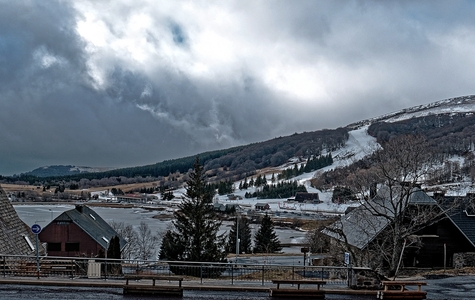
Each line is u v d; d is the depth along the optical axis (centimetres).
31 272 2125
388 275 2544
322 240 5000
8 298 1739
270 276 2856
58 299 1748
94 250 4578
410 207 3319
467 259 3534
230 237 7019
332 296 1984
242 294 1966
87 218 5075
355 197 2995
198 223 3741
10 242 2308
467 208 3803
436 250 3562
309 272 3152
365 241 3256
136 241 6631
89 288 1952
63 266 2362
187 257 3725
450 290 2256
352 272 2134
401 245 3119
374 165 3109
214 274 3003
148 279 2055
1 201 2520
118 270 2758
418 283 1984
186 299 1836
